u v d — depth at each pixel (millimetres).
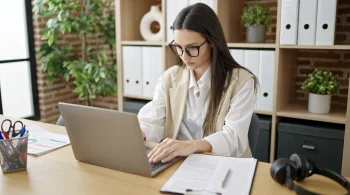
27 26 3545
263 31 2463
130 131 1011
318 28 2186
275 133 2410
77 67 3383
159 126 1637
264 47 2377
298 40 2260
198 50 1443
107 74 3402
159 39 2881
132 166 1066
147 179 1037
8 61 3436
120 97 3051
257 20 2424
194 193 927
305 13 2205
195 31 1416
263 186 987
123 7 2914
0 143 1077
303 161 989
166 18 2688
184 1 2568
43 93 3682
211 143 1316
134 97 3008
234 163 1143
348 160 2133
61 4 3211
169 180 1019
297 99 2805
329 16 2141
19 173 1095
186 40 1427
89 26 3355
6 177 1065
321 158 2260
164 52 2734
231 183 994
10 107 3549
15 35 3500
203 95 1586
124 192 954
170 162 1157
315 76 2361
